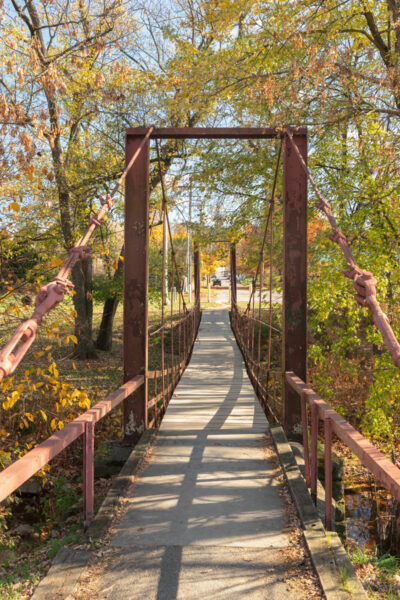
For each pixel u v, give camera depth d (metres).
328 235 4.06
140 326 6.11
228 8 9.62
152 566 3.14
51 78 5.47
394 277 8.66
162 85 12.58
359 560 4.73
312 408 4.28
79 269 15.38
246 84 9.82
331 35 8.45
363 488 9.63
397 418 10.00
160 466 5.09
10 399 5.17
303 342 6.14
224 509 4.04
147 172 6.19
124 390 5.02
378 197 9.14
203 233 14.16
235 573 3.05
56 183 12.40
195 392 9.36
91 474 3.80
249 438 6.07
